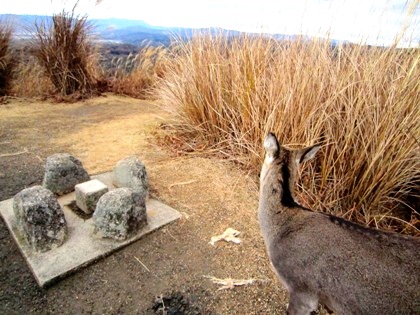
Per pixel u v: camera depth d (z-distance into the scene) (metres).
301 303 1.64
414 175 2.82
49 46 6.05
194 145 3.88
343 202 2.82
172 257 2.21
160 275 2.05
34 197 2.13
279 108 3.07
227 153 3.58
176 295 1.91
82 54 6.33
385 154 2.67
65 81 6.18
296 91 3.05
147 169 3.39
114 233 2.24
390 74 2.97
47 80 6.34
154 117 5.19
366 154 2.66
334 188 2.77
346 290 1.42
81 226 2.38
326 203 2.80
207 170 3.38
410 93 2.71
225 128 3.67
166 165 3.50
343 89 2.71
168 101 4.41
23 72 6.30
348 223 1.57
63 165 2.76
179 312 1.80
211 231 2.50
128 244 2.27
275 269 1.74
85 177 2.92
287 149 1.94
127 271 2.07
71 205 2.63
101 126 4.72
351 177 2.75
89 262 2.07
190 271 2.10
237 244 2.37
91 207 2.52
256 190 3.05
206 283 2.01
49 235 2.12
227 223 2.61
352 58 2.98
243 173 3.30
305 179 2.97
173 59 4.70
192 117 3.98
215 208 2.79
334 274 1.45
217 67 3.72
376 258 1.39
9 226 2.36
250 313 1.83
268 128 2.98
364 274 1.38
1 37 5.94
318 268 1.50
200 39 4.04
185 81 3.99
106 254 2.15
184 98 4.00
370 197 2.77
